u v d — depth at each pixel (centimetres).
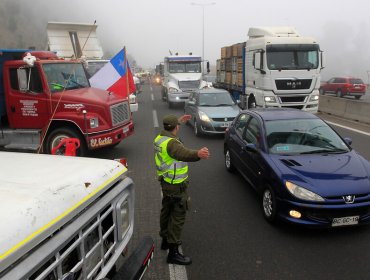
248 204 615
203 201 631
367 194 483
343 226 485
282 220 507
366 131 1271
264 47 1383
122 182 281
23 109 848
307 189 483
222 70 2217
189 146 1068
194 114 1259
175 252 430
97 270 243
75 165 273
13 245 169
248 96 1602
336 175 509
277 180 513
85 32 1811
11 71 835
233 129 772
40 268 188
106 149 1031
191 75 2038
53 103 828
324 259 439
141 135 1233
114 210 266
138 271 251
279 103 1408
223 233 511
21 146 852
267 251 460
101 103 837
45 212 196
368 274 409
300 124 648
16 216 181
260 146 607
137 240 492
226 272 416
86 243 232
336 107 1706
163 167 418
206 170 820
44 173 247
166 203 433
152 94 3025
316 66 1409
